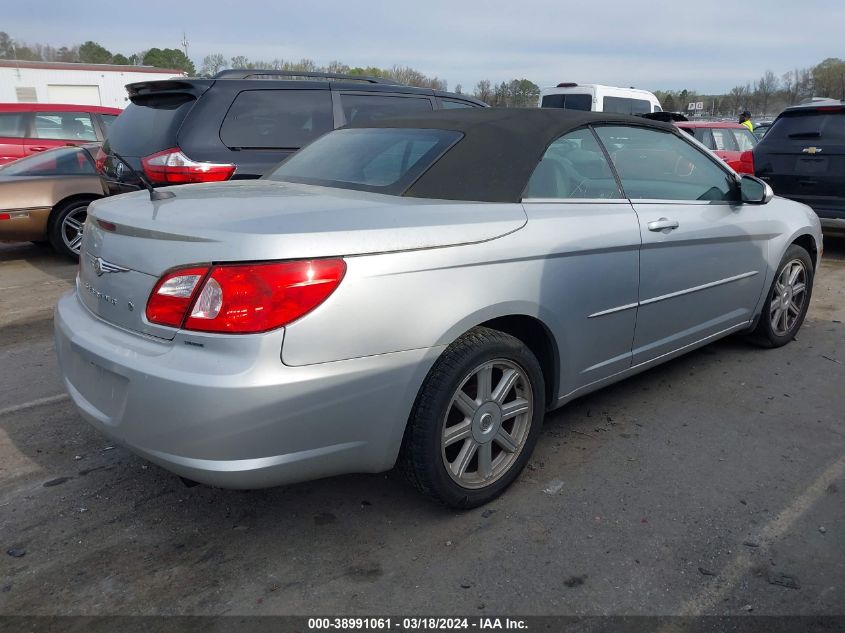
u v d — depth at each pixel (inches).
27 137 425.4
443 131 127.4
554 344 119.2
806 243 192.9
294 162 144.6
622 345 134.4
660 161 147.3
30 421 145.9
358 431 94.8
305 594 93.6
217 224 91.7
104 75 1325.0
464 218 105.4
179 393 86.5
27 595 93.3
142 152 220.1
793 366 175.8
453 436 106.2
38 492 118.2
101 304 103.4
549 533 106.3
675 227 139.3
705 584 95.0
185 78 224.2
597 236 122.0
